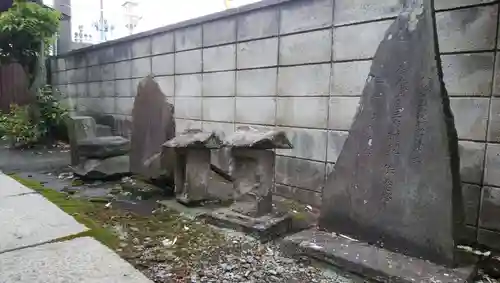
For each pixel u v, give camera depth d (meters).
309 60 3.29
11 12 6.91
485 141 2.32
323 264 2.08
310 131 3.34
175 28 4.84
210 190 3.46
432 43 2.01
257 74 3.78
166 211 3.05
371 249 2.13
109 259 2.01
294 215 2.95
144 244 2.33
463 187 2.43
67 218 2.69
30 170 4.61
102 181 4.05
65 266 1.90
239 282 1.87
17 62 7.22
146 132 3.93
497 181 2.29
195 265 2.04
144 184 3.77
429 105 2.01
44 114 6.83
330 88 3.15
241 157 2.72
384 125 2.20
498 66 2.24
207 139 3.09
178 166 3.28
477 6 2.30
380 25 2.77
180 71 4.89
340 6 3.02
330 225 2.44
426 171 2.01
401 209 2.10
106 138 4.45
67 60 7.82
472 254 2.13
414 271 1.85
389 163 2.16
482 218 2.36
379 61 2.25
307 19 3.27
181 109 4.95
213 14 4.20
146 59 5.53
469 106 2.37
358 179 2.30
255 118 3.85
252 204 2.68
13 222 2.55
